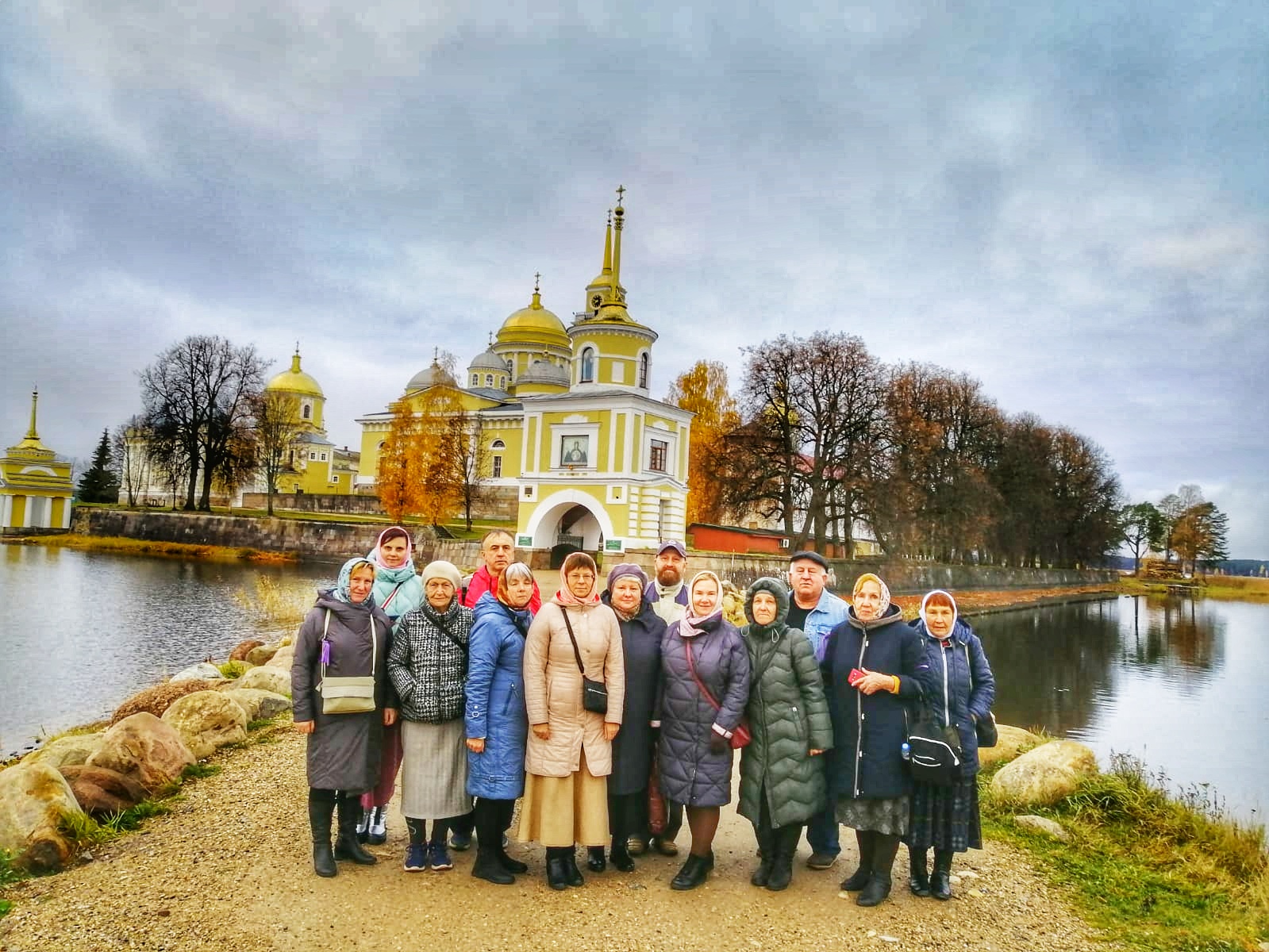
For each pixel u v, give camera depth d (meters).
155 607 34.00
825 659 7.15
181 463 74.00
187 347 71.88
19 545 67.44
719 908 6.46
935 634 6.84
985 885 7.13
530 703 6.63
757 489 48.50
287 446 90.00
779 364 49.28
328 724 6.74
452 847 7.54
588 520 47.78
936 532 56.19
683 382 61.62
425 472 57.34
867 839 6.87
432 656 6.84
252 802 8.46
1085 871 7.52
